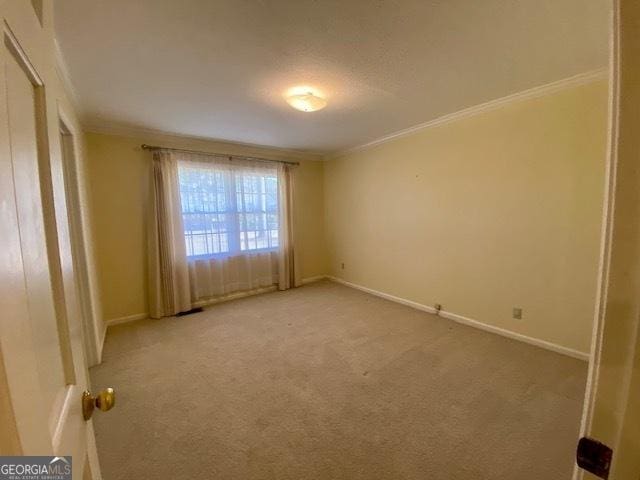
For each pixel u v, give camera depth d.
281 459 1.48
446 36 1.70
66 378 0.61
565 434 1.62
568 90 2.33
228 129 3.42
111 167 3.27
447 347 2.65
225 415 1.80
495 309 2.93
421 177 3.52
